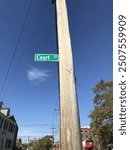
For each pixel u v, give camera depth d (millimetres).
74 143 3420
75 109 3633
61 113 3652
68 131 3492
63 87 3797
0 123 37594
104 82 29547
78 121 3584
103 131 27375
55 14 4871
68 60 3984
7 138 42656
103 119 27719
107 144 28312
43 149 82625
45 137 84438
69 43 4129
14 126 47375
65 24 4262
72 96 3711
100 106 28969
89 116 28984
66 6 4445
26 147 93250
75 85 3836
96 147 29125
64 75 3877
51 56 4281
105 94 28969
